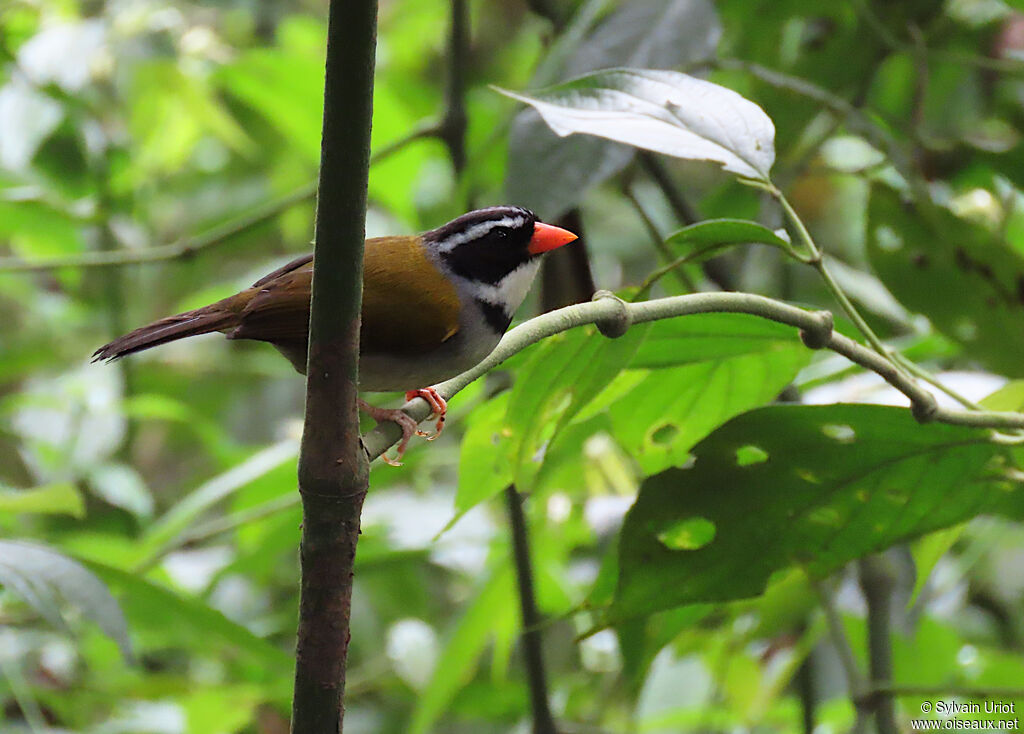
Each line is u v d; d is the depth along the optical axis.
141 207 13.25
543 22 9.91
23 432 12.30
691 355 5.98
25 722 9.12
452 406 9.94
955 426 5.30
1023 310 7.16
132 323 14.05
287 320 6.53
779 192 5.12
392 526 10.26
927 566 6.23
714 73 10.09
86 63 10.93
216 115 12.21
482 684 10.51
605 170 6.55
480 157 7.86
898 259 7.42
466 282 6.95
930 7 9.32
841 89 9.51
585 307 4.83
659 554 5.56
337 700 4.18
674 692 9.71
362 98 3.77
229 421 14.98
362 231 3.92
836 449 5.42
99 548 9.92
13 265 8.67
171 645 9.94
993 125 10.81
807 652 8.48
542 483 9.41
